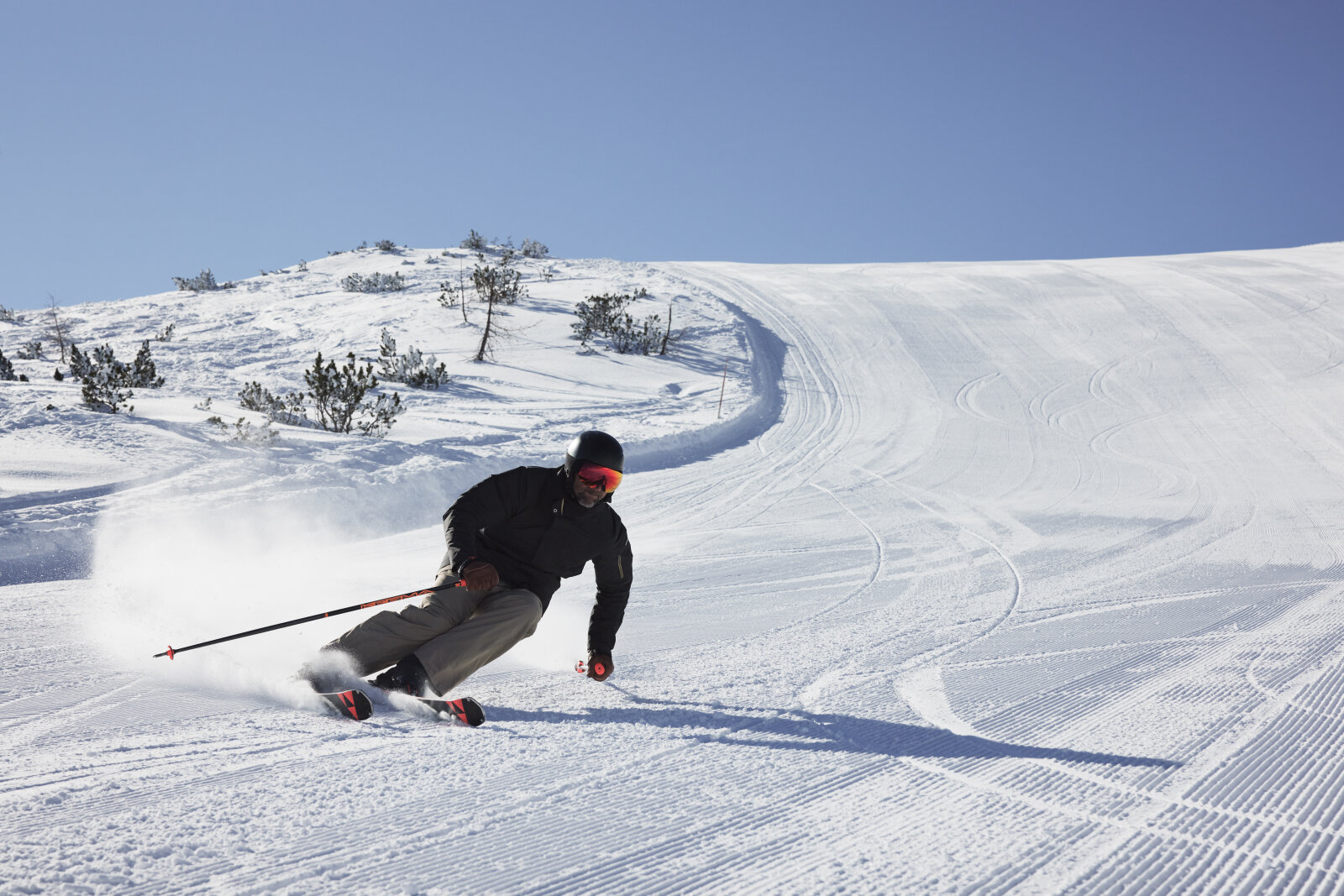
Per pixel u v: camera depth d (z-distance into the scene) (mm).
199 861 1935
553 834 2184
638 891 1888
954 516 11844
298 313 39750
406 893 1818
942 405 25594
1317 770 2803
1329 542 9820
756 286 47625
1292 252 55344
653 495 13414
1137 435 20781
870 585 7148
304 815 2234
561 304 40250
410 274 49344
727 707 3531
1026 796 2547
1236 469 16688
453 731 3076
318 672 3455
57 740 2842
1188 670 4266
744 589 6922
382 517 10734
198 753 2719
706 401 25594
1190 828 2326
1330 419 21578
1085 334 34812
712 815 2344
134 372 19938
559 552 3668
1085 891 1951
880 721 3340
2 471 10523
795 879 1973
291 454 12977
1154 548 9406
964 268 53438
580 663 4289
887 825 2312
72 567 7625
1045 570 7973
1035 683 4004
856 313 40469
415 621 3496
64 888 1771
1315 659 4504
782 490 14273
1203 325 34938
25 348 29938
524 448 15656
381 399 17891
